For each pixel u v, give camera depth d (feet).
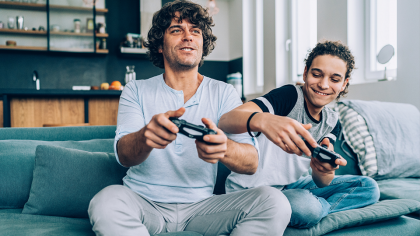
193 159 3.45
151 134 2.46
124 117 3.46
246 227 2.90
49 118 12.05
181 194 3.40
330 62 3.79
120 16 15.97
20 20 14.32
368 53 8.89
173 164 3.41
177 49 3.61
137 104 3.63
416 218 4.44
